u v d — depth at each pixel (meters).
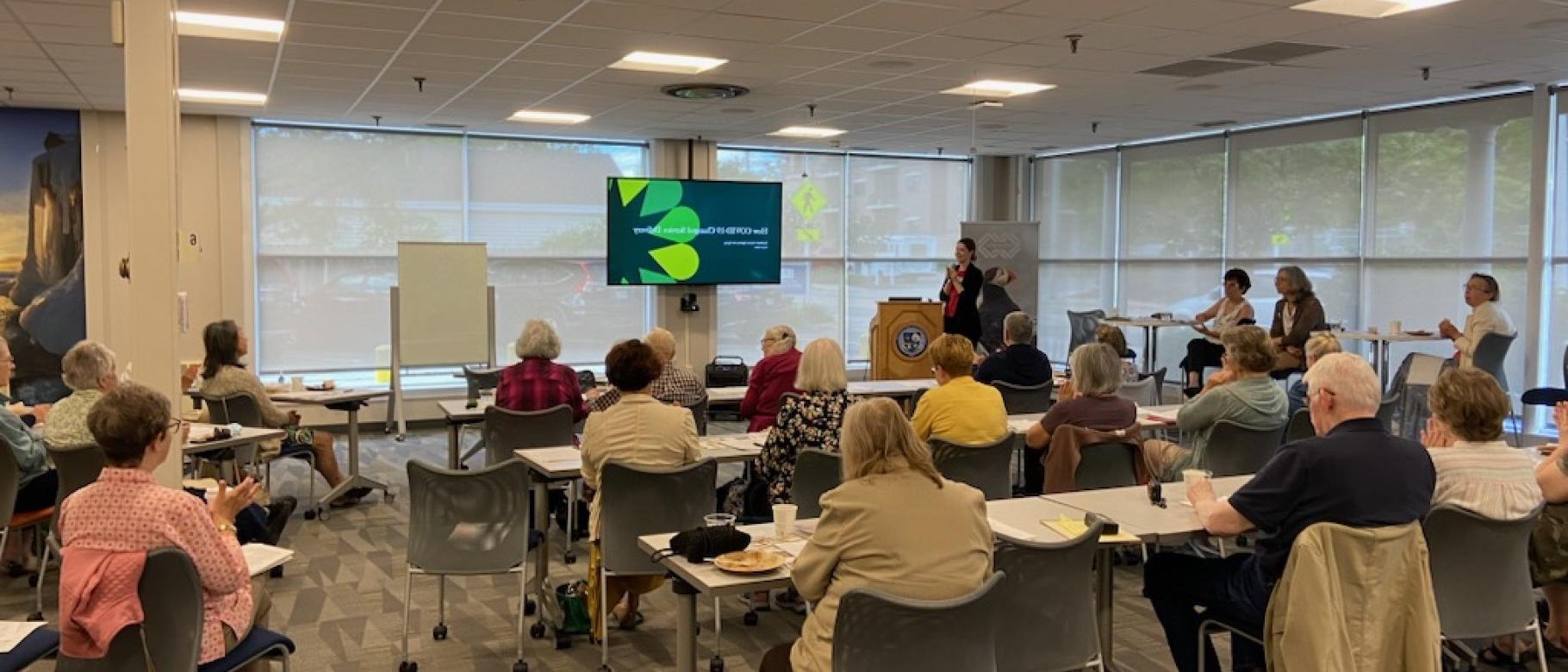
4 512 4.37
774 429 4.35
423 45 6.55
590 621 4.20
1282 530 2.91
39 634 2.67
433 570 3.88
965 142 12.01
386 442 9.57
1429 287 9.21
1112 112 9.66
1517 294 8.56
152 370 3.65
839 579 2.50
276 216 10.05
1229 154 10.98
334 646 4.28
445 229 10.77
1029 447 5.13
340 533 6.12
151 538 2.50
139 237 3.62
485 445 5.79
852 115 9.79
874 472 2.54
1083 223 12.97
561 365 5.99
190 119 9.58
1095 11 5.80
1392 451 2.86
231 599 2.78
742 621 4.56
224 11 5.66
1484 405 3.20
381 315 10.54
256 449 6.06
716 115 9.73
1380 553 2.76
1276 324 8.65
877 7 5.68
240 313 9.84
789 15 5.86
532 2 5.52
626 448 4.04
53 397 9.26
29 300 9.17
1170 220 11.75
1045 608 2.87
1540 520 3.77
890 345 8.45
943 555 2.45
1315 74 7.77
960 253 8.71
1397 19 5.99
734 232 11.34
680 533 3.01
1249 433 4.61
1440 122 9.02
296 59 6.99
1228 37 6.46
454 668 4.04
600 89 8.23
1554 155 8.23
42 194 9.16
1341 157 9.86
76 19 5.82
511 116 9.73
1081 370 4.66
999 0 5.55
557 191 11.28
